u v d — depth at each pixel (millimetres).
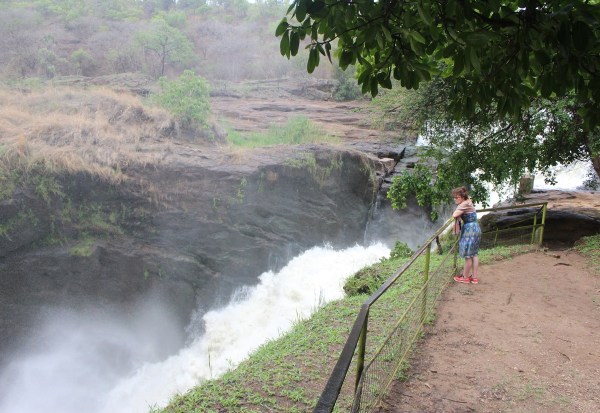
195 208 13141
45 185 11266
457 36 2268
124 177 12414
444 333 6012
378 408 4254
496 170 12492
